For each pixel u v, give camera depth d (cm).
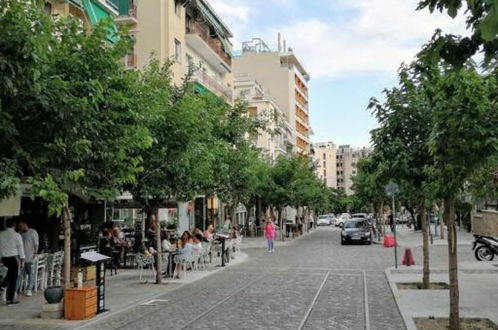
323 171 18475
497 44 507
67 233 1174
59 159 913
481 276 1789
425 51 542
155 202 1728
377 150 1313
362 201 5059
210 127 1838
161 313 1197
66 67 1002
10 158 834
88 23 2653
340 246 3656
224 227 3619
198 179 1748
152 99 1434
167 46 3597
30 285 1474
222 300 1364
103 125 1012
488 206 4219
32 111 834
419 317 1084
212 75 4866
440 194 988
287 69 9669
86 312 1138
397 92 1280
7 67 684
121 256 2200
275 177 4619
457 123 881
